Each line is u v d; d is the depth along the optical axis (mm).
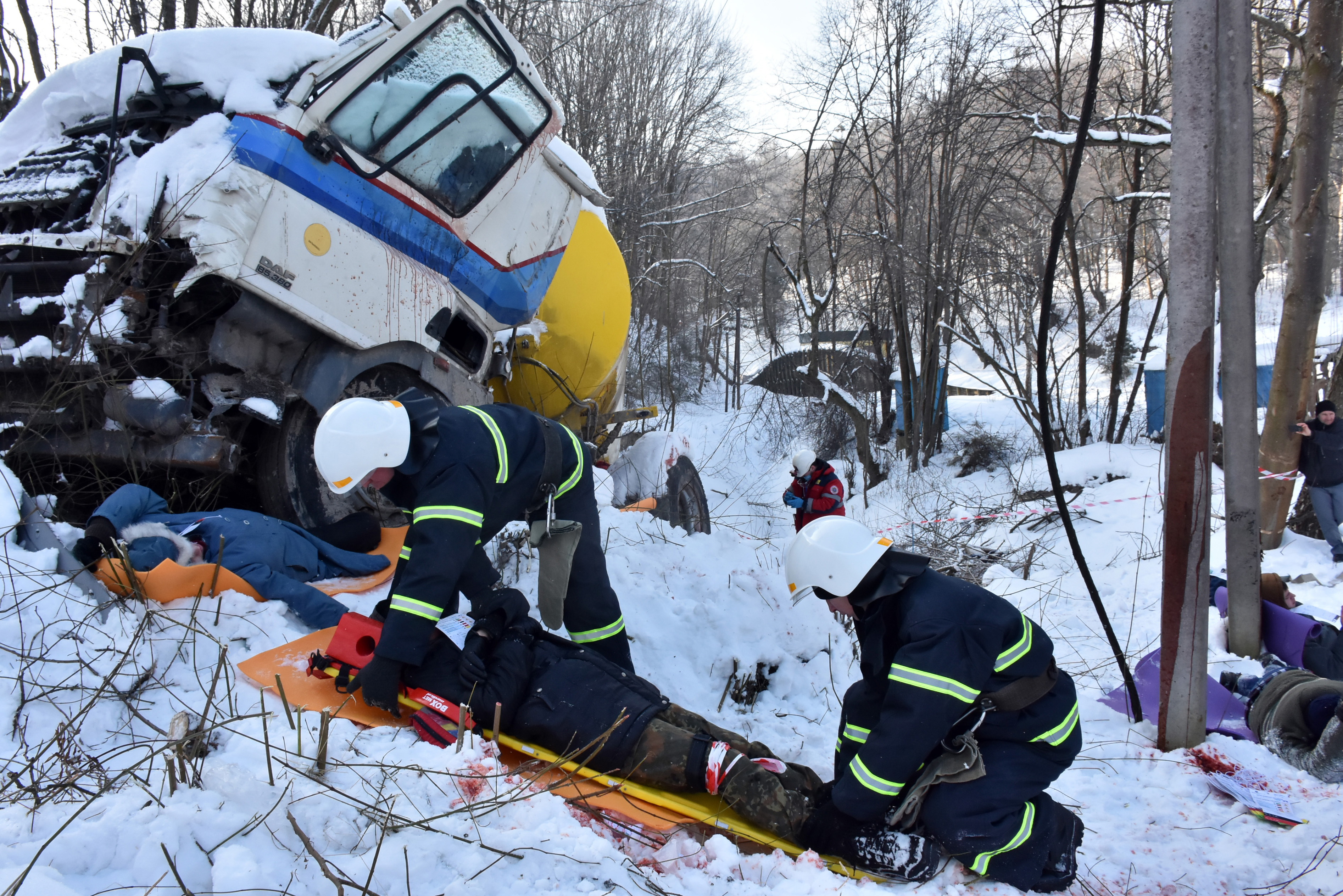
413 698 2863
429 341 4625
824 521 2699
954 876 2572
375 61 4172
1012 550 8945
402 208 4438
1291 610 4594
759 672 4090
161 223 3668
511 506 3119
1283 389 8617
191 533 3477
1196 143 3584
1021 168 15273
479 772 2459
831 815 2623
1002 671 2547
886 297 16859
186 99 3957
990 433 16312
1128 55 14195
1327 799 3246
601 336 6301
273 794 2197
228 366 3957
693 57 22969
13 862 1819
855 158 16250
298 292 3928
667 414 20719
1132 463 12250
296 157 3928
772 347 20281
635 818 2555
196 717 2621
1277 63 10898
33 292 4234
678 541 4949
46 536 3256
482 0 4672
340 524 4199
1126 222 16891
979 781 2516
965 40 14859
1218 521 9516
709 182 25375
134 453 3871
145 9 8328
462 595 4008
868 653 2654
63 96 4312
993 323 15820
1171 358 3660
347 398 4371
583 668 2891
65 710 2592
